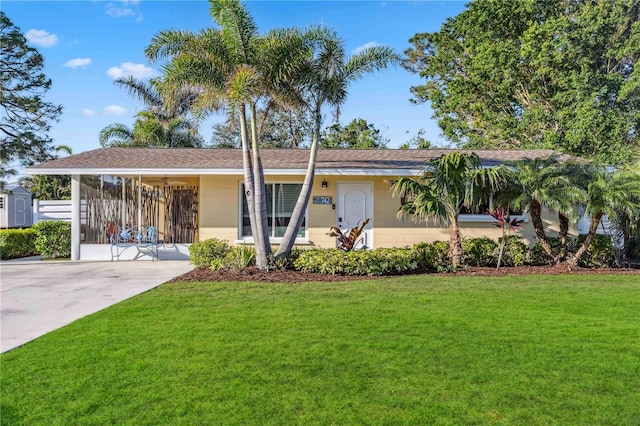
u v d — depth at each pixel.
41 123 26.88
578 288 8.55
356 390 3.99
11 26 25.28
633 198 10.18
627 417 3.53
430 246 11.70
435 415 3.56
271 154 15.41
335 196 13.98
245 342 5.25
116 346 5.15
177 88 10.31
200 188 13.81
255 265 11.12
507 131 24.95
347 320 6.20
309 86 10.89
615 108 21.56
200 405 3.70
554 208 10.38
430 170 11.24
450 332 5.62
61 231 14.76
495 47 23.92
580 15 22.27
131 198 14.84
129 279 10.19
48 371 4.42
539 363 4.59
